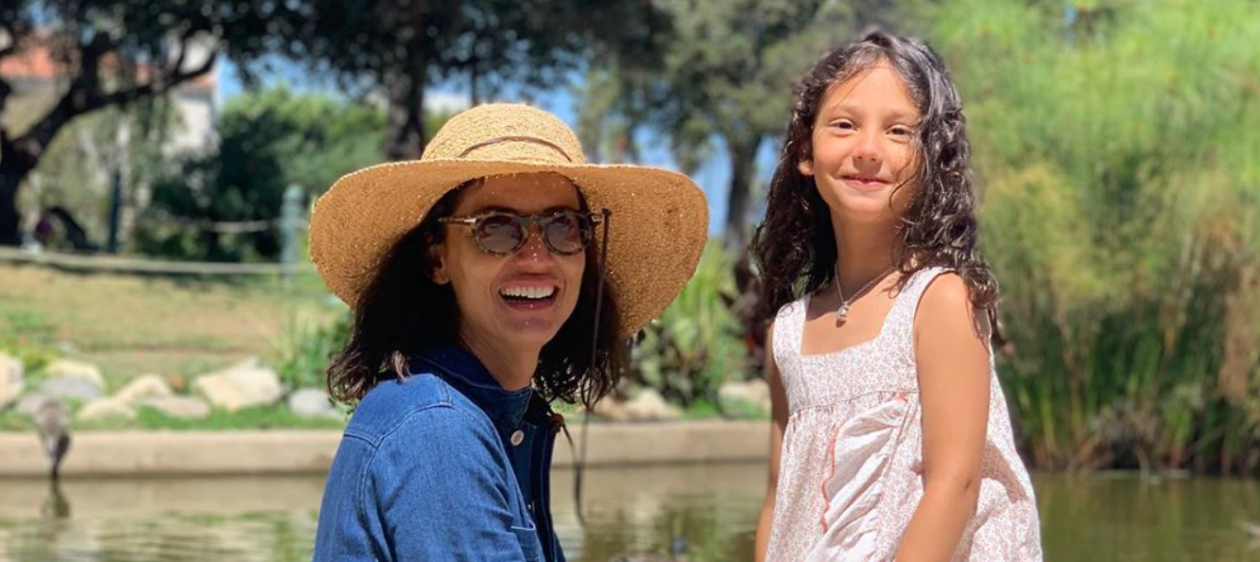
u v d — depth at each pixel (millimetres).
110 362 14820
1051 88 12906
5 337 15336
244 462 10688
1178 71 12664
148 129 28703
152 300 18844
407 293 2553
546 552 2533
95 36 25547
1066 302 12453
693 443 12078
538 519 2541
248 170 33000
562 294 2510
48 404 10383
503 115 2520
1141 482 11773
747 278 8477
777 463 3398
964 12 13242
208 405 11898
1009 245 12344
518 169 2412
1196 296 12633
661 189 2609
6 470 10219
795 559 3016
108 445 10430
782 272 3328
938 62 3084
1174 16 12875
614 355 2848
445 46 25641
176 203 31844
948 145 3012
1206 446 12625
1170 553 8031
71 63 26062
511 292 2473
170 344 16312
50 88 41969
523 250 2465
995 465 2947
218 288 20438
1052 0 14047
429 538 2211
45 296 18422
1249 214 12461
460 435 2271
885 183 3014
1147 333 12656
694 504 9445
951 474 2814
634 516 8852
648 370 13297
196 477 10531
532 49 26562
